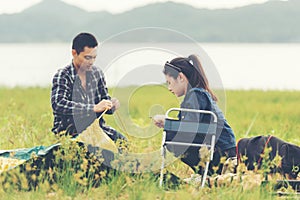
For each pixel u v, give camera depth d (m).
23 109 21.62
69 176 11.73
